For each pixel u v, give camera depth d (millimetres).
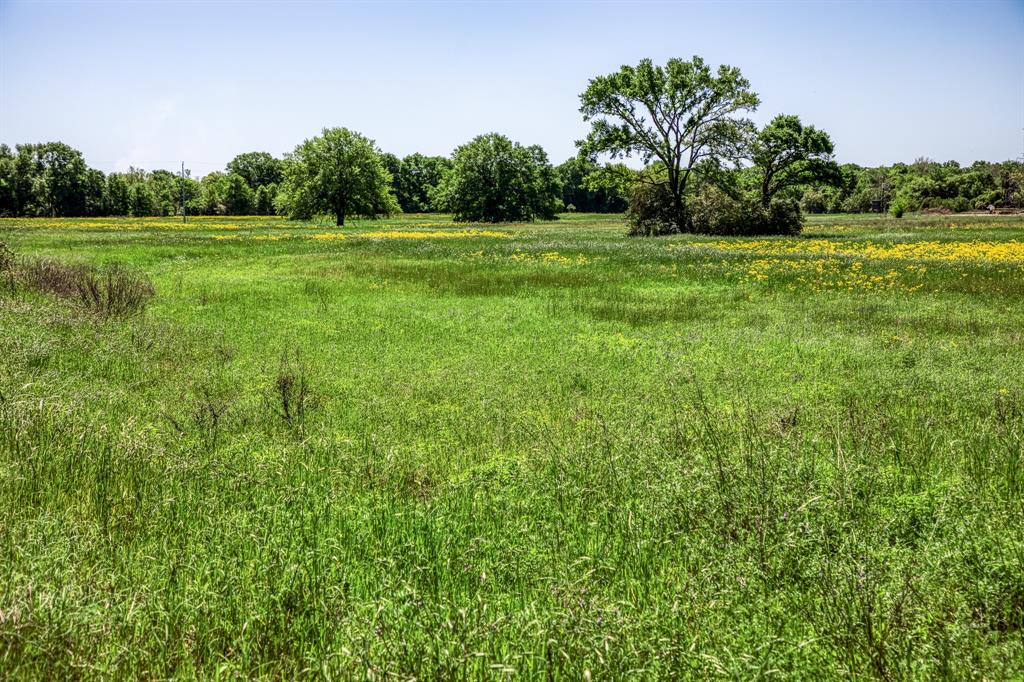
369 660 2645
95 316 11562
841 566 3322
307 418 6852
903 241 35156
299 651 2871
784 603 3143
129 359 9367
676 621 2941
